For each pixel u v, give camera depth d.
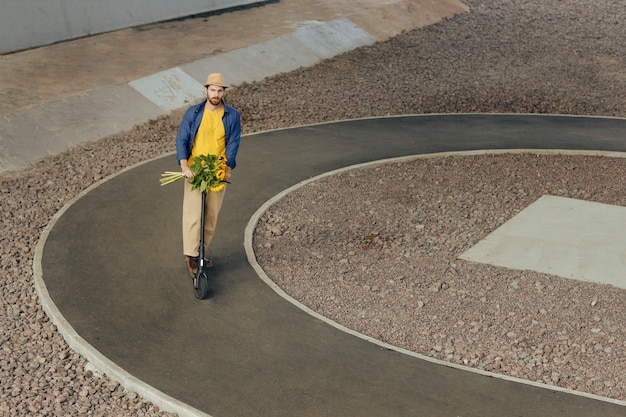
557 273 9.54
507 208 11.47
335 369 7.46
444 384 7.25
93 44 18.20
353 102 16.70
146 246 10.02
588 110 16.75
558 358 7.79
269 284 9.09
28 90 14.92
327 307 8.73
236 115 8.45
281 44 19.33
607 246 10.28
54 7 17.92
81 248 9.94
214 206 8.65
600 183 12.49
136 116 14.95
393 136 14.52
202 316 8.40
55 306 8.55
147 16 20.34
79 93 14.98
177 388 7.15
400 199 11.70
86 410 7.00
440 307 8.76
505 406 6.93
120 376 7.33
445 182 12.38
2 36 16.92
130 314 8.43
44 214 11.09
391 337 8.16
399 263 9.78
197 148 8.45
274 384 7.22
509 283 9.29
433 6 25.09
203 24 20.67
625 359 7.78
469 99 17.23
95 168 12.77
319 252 10.04
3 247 10.09
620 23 25.34
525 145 14.14
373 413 6.80
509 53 21.30
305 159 13.19
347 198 11.70
